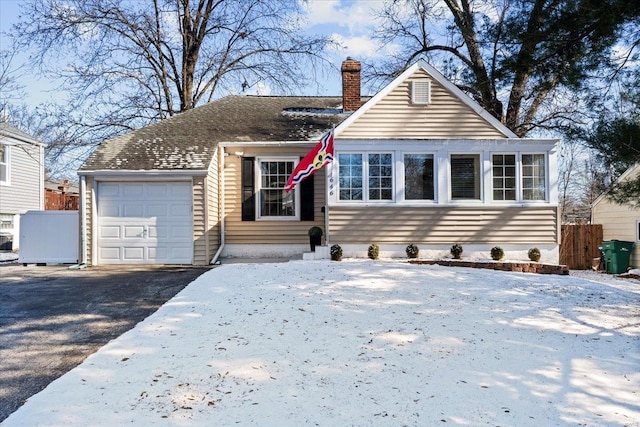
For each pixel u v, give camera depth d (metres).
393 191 12.05
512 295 7.84
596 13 8.12
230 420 3.58
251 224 13.27
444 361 4.91
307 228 13.32
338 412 3.75
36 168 21.44
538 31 9.09
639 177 8.13
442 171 12.09
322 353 5.06
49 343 5.51
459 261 11.27
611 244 12.76
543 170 12.24
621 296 8.13
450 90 12.62
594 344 5.57
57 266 11.91
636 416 3.81
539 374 4.63
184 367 4.62
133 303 7.38
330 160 11.83
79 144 22.11
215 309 6.68
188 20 23.06
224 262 12.30
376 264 10.42
